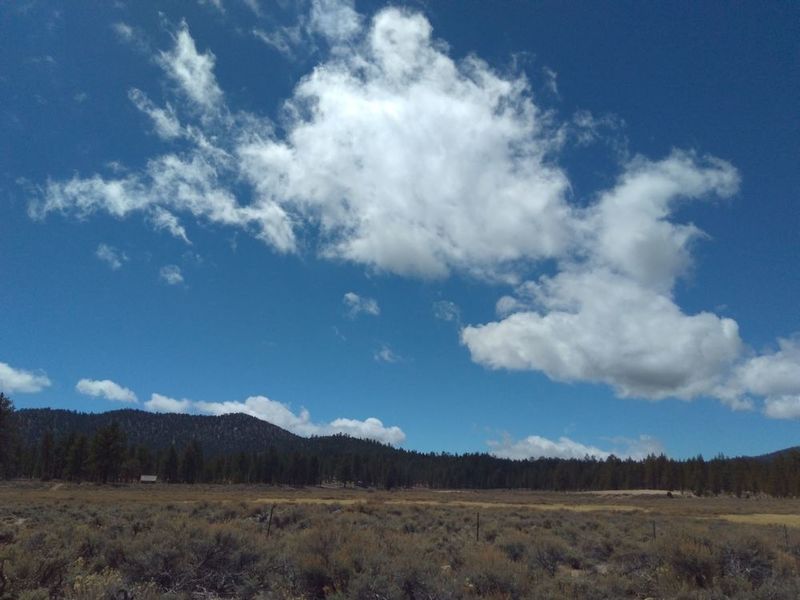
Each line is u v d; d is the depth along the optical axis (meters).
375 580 12.33
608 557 20.55
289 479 143.62
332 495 81.12
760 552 16.72
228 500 50.59
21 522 26.70
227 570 14.16
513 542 20.44
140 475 124.62
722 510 59.34
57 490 79.62
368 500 59.75
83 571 12.81
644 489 156.00
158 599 11.11
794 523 40.16
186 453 129.62
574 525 32.03
